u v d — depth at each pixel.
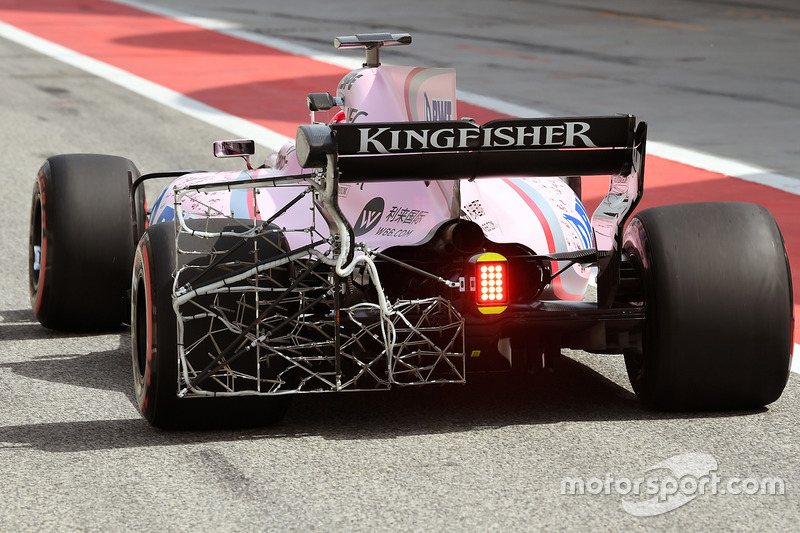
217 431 17.28
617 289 17.08
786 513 14.23
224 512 14.41
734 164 41.69
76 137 47.53
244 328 16.39
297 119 50.59
